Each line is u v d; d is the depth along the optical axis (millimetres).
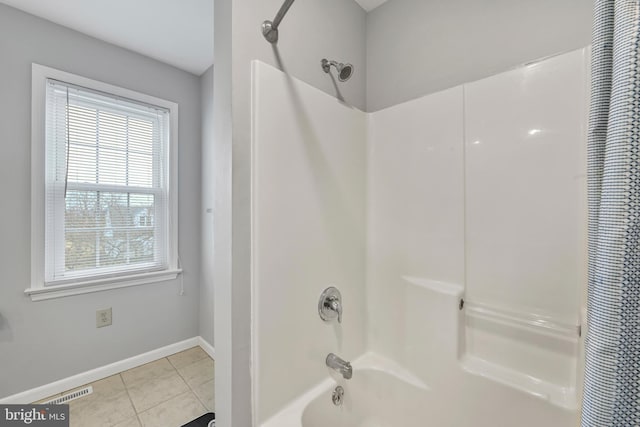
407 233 1244
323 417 1041
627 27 441
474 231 1062
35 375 1626
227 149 872
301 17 1104
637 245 417
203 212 2322
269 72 927
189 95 2322
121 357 1952
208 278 2236
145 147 2107
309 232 1067
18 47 1574
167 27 1756
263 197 907
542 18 971
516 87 967
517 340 973
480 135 1044
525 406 898
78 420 1489
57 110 1711
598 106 501
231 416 854
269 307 924
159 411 1556
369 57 1496
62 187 1738
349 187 1266
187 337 2299
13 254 1569
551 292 907
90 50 1831
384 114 1327
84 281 1804
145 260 2107
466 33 1152
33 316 1624
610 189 444
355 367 1227
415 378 1169
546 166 912
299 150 1027
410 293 1215
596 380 441
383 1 1427
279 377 948
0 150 1526
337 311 1105
